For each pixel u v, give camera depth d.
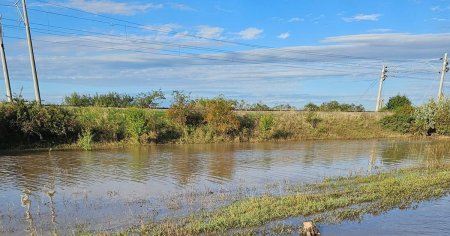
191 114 34.44
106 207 11.82
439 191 14.03
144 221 10.30
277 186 15.05
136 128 30.22
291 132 39.50
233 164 20.83
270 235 9.39
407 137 43.62
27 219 10.48
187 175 17.39
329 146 31.70
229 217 10.41
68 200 12.72
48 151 25.42
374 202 12.56
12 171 18.02
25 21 29.38
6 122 26.28
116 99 41.97
